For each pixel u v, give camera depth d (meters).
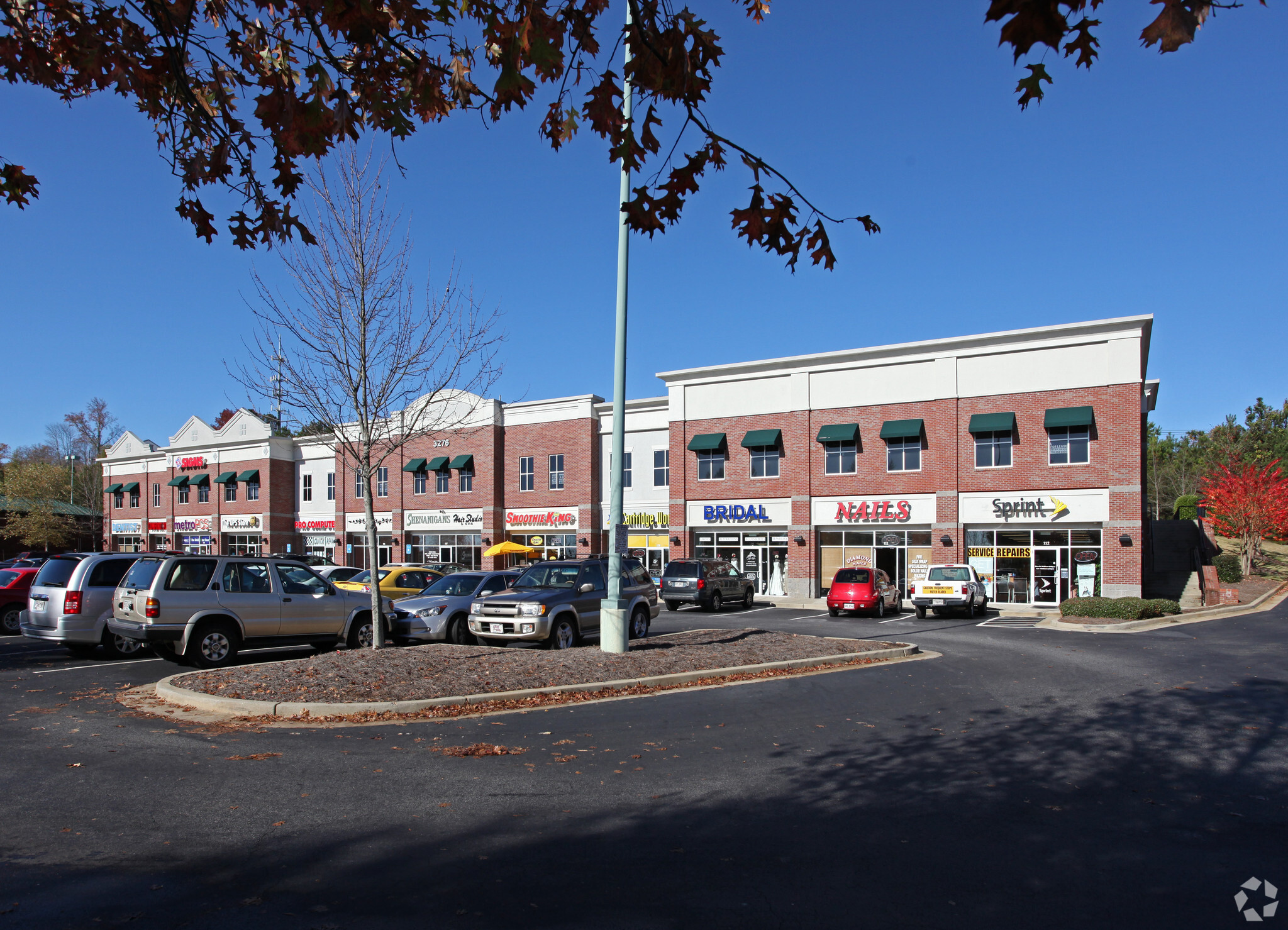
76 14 4.69
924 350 32.50
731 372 36.69
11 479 63.72
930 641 19.33
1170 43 2.69
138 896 4.48
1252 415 54.25
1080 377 29.72
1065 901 4.56
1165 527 44.97
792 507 34.78
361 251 12.95
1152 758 7.82
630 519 39.84
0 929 4.02
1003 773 7.28
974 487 31.25
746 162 3.99
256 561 14.07
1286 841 5.58
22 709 9.93
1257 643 18.28
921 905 4.48
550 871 4.92
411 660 11.90
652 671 12.34
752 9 4.42
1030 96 3.05
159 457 60.31
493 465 42.91
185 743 8.20
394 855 5.16
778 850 5.33
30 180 5.11
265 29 5.09
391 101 4.82
